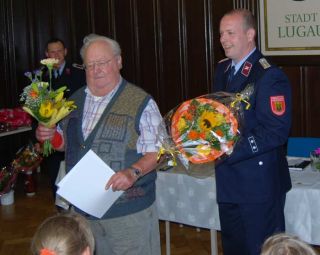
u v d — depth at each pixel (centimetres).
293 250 159
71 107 266
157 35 628
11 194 574
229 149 242
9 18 686
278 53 550
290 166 352
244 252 293
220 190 287
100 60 253
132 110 254
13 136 694
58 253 166
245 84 273
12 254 441
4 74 693
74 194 241
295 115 552
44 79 524
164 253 428
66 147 269
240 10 277
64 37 684
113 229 258
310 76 540
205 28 594
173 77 625
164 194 362
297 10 533
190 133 238
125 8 643
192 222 353
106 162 253
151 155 251
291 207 317
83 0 669
